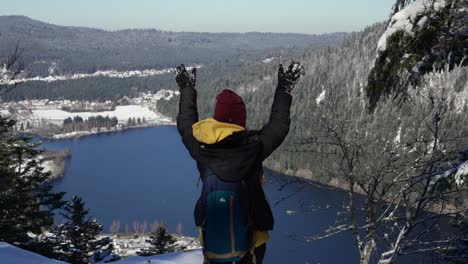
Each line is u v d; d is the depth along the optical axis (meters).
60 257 18.91
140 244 59.56
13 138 16.08
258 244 2.19
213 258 2.12
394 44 4.41
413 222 6.08
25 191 15.77
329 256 30.72
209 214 2.11
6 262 5.89
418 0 4.42
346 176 6.72
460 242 6.25
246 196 2.11
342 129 6.45
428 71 4.59
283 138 2.25
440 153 5.65
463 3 4.16
